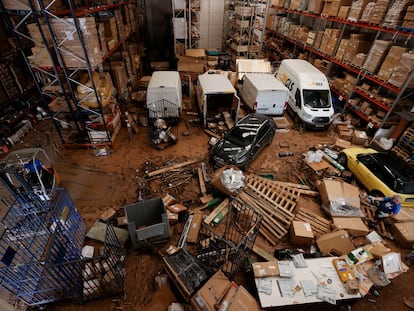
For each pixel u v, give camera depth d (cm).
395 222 656
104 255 430
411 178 685
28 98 1113
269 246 621
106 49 937
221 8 2000
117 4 1194
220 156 852
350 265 496
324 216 716
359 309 502
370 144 1023
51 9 666
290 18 1838
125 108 1241
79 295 476
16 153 664
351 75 1191
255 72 1424
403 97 910
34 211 584
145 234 538
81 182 793
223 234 616
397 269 486
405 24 852
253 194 751
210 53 1812
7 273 446
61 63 726
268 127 965
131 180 811
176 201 737
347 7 1143
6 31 953
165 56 1902
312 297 444
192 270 470
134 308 482
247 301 409
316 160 827
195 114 1221
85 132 955
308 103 1121
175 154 943
